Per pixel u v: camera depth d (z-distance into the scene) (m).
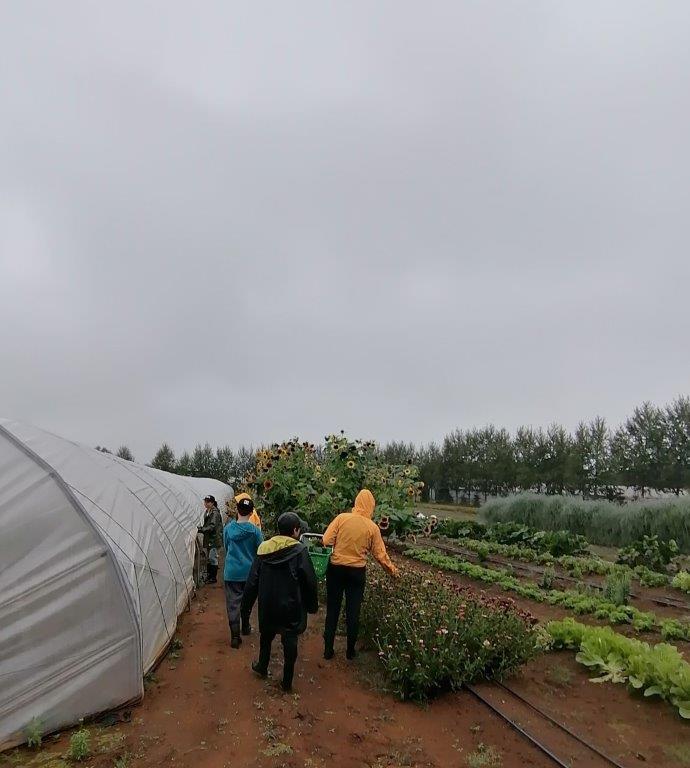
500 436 42.25
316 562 8.84
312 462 13.02
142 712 5.28
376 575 8.62
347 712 5.51
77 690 5.04
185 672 6.38
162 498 10.33
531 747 4.96
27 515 5.25
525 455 39.00
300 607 5.98
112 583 5.38
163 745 4.70
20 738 4.69
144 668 5.79
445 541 19.73
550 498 22.59
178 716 5.23
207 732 4.95
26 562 5.12
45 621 5.03
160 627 6.68
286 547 5.98
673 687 5.82
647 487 31.97
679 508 16.94
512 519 23.44
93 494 6.24
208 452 53.16
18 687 4.81
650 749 4.96
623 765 4.65
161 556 7.41
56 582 5.15
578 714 5.60
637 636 8.34
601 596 10.22
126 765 4.39
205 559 12.36
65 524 5.36
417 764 4.64
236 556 7.61
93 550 5.39
